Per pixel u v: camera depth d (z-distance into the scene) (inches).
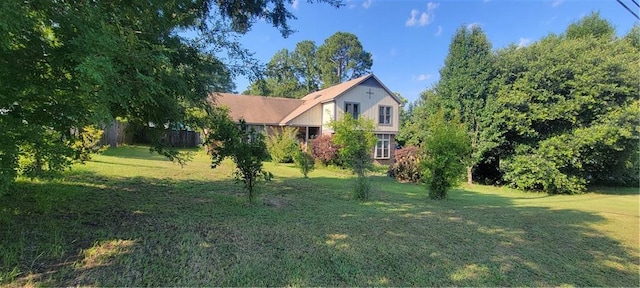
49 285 95.2
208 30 214.2
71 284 96.9
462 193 410.6
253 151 228.8
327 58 1850.4
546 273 123.7
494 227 190.5
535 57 499.5
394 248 144.4
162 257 121.2
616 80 449.7
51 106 124.7
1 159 107.0
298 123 890.7
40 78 121.1
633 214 258.5
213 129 223.0
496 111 503.5
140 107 160.9
